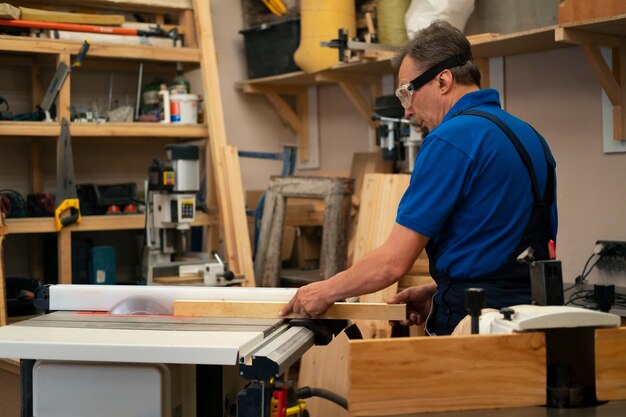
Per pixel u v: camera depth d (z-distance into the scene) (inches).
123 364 69.0
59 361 70.0
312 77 182.9
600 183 136.6
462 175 75.9
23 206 160.2
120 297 88.0
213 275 148.6
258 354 63.4
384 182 141.4
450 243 79.3
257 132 205.2
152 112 172.7
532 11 136.4
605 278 135.0
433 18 142.9
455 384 58.9
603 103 135.0
